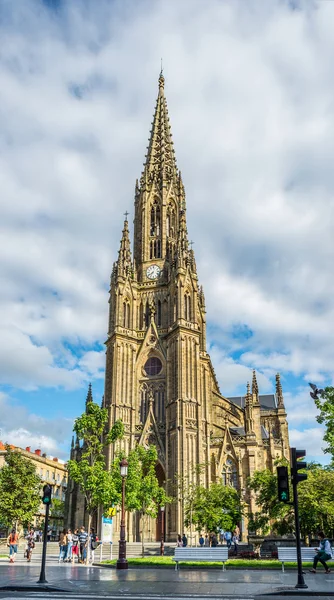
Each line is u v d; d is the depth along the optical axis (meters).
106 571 39.66
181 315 99.94
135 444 94.56
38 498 97.44
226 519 72.75
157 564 44.59
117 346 100.94
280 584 28.80
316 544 63.78
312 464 67.50
